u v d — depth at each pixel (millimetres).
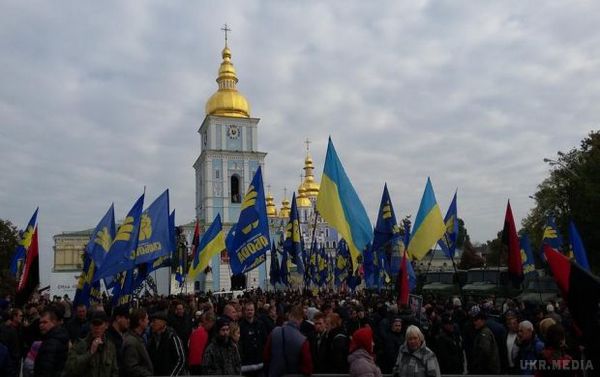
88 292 15477
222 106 91875
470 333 13609
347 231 16141
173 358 10516
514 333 12648
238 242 19250
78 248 119000
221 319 10305
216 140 89875
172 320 14055
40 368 8938
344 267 41750
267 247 19156
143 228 15875
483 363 11617
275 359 8727
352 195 16547
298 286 55250
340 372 10938
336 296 29438
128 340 9164
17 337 13516
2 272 53156
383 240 20234
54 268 116875
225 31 95938
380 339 12664
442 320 13078
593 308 7258
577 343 8195
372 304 23141
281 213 117750
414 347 8852
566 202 50812
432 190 19453
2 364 11102
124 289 14438
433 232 19016
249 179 90062
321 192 16500
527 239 27266
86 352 8656
